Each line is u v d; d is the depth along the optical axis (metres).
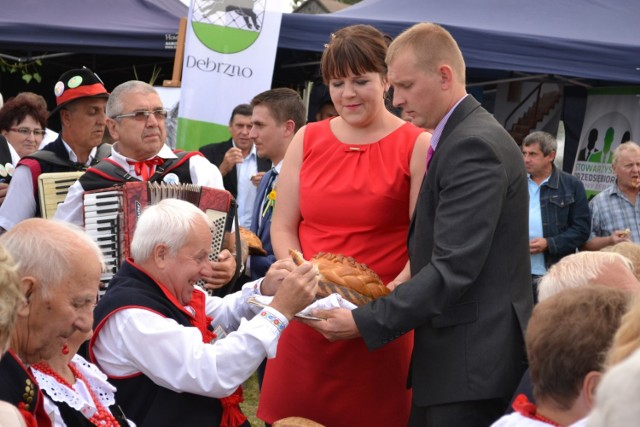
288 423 3.06
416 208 3.04
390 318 2.85
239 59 6.90
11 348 2.18
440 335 2.96
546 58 7.57
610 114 8.37
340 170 3.26
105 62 10.10
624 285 2.59
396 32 7.77
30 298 2.17
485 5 8.26
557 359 1.86
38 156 4.23
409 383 3.19
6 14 8.73
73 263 2.20
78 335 2.32
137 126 3.82
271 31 6.90
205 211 3.50
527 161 6.66
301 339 3.32
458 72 3.03
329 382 3.28
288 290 2.74
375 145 3.24
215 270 3.34
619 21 8.05
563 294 1.97
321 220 3.29
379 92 3.22
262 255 4.27
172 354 2.59
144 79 10.41
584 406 1.87
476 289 2.92
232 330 3.09
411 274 3.04
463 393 2.88
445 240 2.84
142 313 2.63
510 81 8.76
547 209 6.61
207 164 4.10
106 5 9.12
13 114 5.55
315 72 9.30
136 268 2.74
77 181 3.80
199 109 6.90
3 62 9.12
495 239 2.92
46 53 9.58
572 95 8.80
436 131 3.05
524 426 1.94
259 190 4.80
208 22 6.88
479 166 2.84
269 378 3.44
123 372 2.67
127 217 3.49
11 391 2.01
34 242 2.19
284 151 4.79
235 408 2.82
